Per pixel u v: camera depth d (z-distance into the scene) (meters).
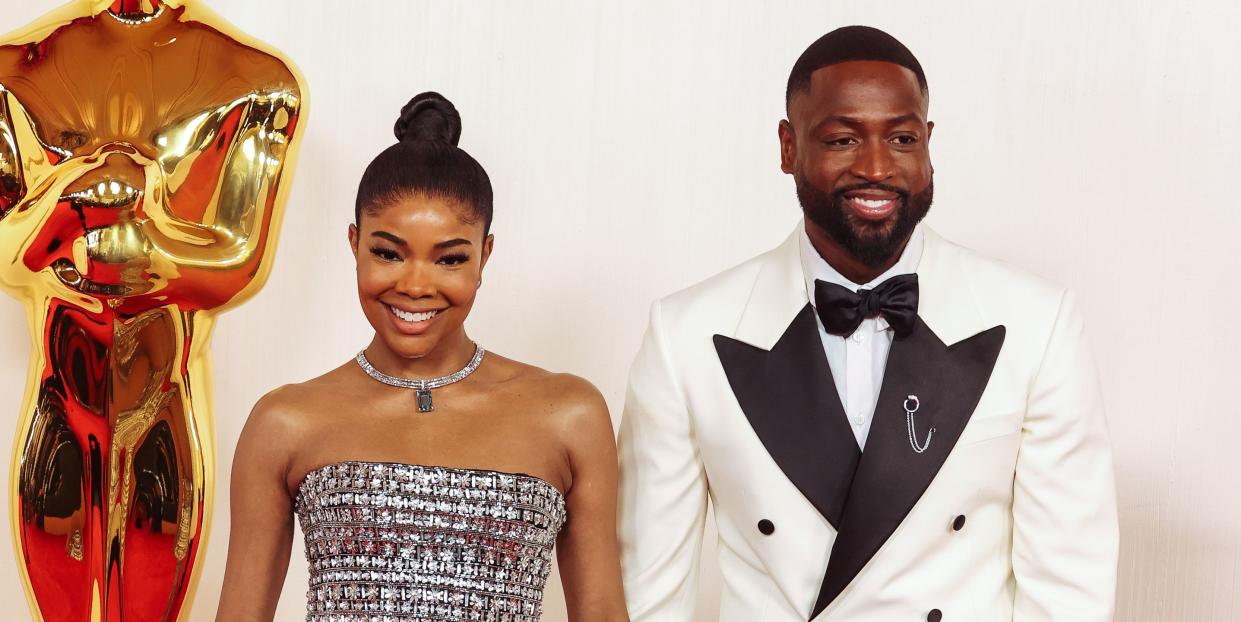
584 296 2.98
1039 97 2.89
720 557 2.12
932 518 1.97
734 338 2.08
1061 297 2.03
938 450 1.95
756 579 2.06
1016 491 2.03
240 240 2.50
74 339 2.46
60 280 2.43
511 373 2.07
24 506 2.43
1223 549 2.87
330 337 2.98
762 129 2.95
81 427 2.46
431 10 2.95
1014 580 2.06
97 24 2.46
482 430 2.00
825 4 2.92
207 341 2.54
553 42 2.96
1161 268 2.87
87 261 2.41
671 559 2.11
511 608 1.95
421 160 1.95
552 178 2.97
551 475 2.01
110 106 2.50
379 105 2.96
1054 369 1.99
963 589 1.99
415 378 2.02
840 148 1.95
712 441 2.07
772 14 2.93
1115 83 2.87
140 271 2.44
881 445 1.95
